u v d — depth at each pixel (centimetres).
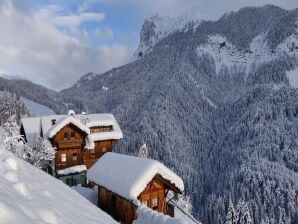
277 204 15438
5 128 4825
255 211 14638
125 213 3228
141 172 3116
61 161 5159
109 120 5972
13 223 351
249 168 18388
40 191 662
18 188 550
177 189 3331
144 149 8994
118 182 3244
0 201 384
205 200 18488
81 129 5212
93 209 793
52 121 5559
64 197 752
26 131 5675
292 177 17775
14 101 14750
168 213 3516
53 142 5081
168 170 3238
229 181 18100
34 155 4419
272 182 16850
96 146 5722
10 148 3944
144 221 1276
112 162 3684
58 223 468
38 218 436
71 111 5775
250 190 16575
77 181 5241
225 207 15088
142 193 3197
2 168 688
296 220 14750
